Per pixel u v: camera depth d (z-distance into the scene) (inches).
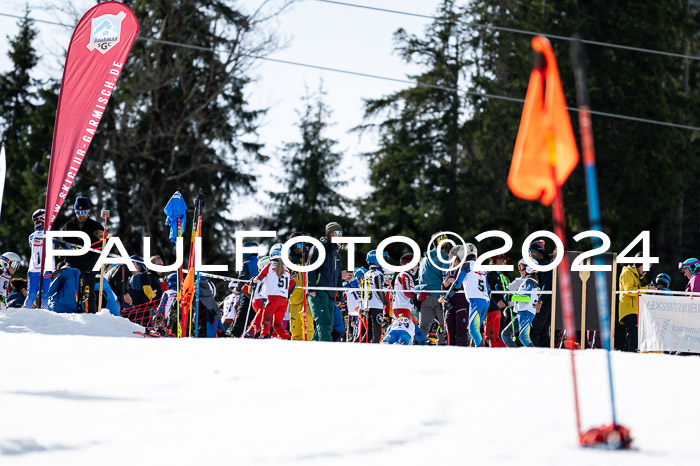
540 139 227.6
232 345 529.0
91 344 510.0
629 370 406.9
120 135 2728.8
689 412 259.1
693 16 3388.3
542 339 1049.5
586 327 943.7
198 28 2755.9
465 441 198.5
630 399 291.9
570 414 249.0
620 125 2970.0
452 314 956.0
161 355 446.3
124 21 985.5
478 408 257.4
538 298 1032.8
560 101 225.6
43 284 983.0
